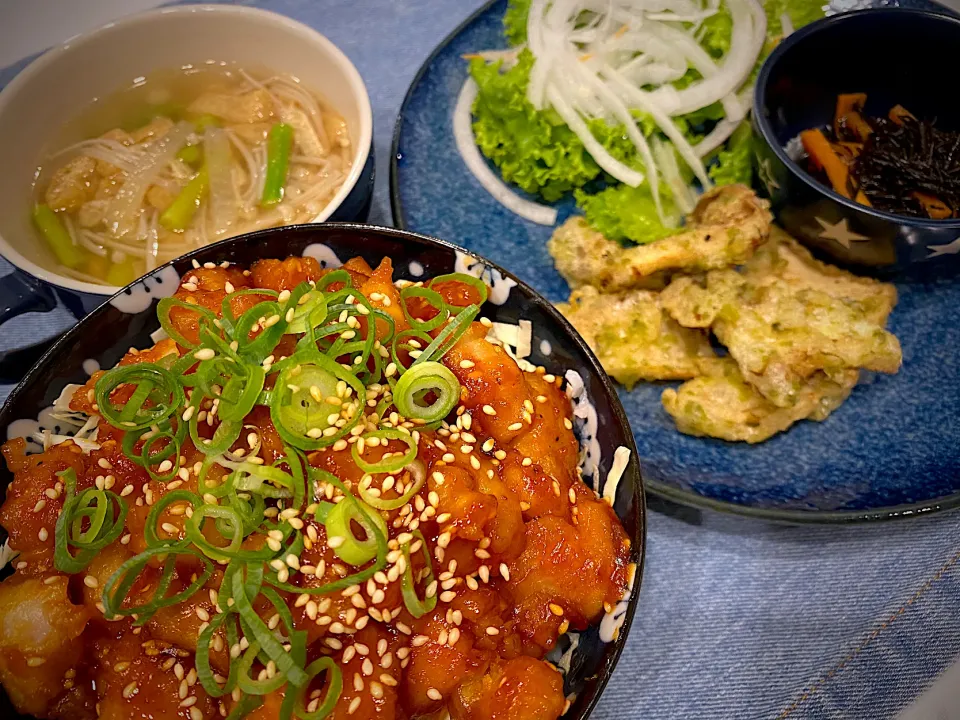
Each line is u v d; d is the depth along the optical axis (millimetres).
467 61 276
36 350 189
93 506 146
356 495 142
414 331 162
